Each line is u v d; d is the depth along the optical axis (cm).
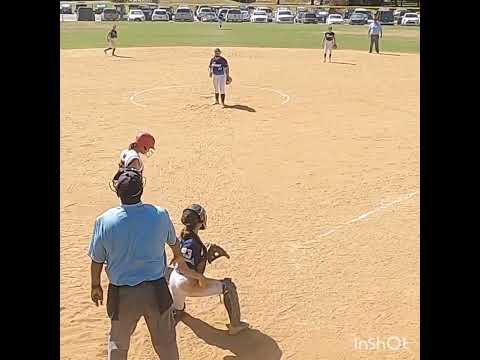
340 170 1516
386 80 2911
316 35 5394
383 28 6456
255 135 1848
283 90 2589
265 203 1287
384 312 846
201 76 2917
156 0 9088
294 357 746
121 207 617
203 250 785
